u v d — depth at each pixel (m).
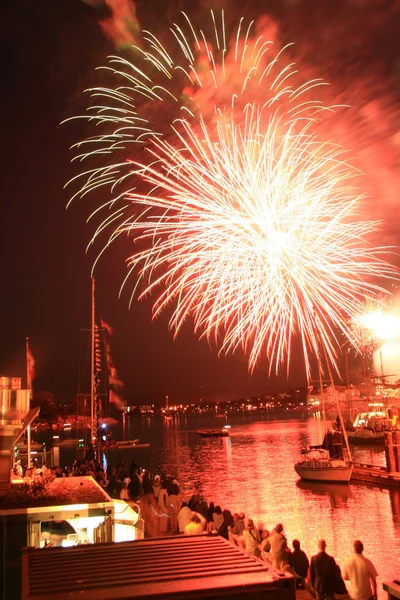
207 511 19.38
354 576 11.49
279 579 7.27
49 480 18.69
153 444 132.50
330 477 50.53
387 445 50.25
